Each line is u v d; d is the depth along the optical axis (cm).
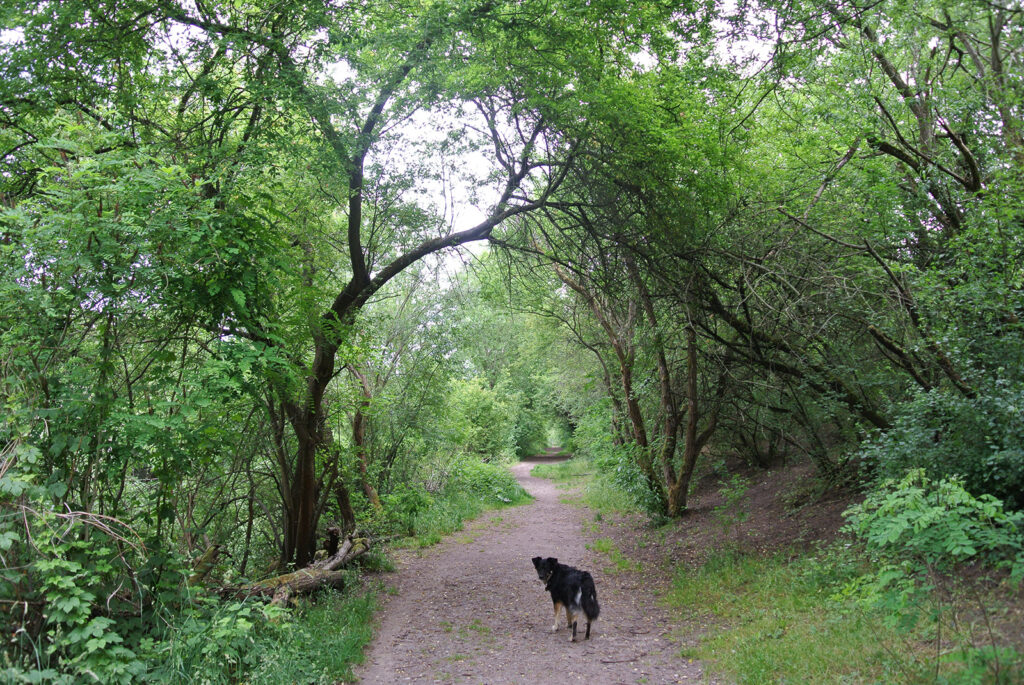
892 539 493
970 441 792
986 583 675
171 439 645
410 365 1861
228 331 725
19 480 537
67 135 772
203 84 873
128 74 900
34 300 576
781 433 1616
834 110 1053
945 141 1076
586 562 1326
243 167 785
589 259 1296
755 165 1253
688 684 628
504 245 1264
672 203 1152
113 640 530
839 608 745
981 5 1022
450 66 1038
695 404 1590
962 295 789
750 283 1126
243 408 988
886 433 884
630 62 1168
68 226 588
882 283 1046
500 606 1011
